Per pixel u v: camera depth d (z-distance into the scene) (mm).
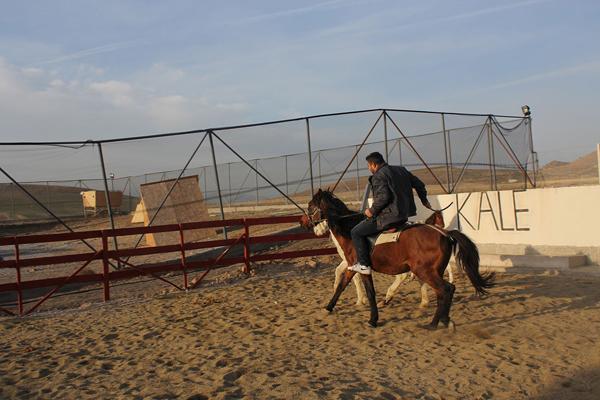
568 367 6098
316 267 13805
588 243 11977
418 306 9164
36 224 31859
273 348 7305
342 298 10195
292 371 6309
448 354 6711
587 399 5332
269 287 11656
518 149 18750
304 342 7531
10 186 32219
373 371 6246
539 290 9797
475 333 7492
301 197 26328
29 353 7633
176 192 18547
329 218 8648
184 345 7680
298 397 5484
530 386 5660
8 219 32719
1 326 9438
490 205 13953
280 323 8625
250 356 6965
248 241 12914
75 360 7199
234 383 5973
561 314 8195
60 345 8047
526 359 6406
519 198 13305
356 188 22812
